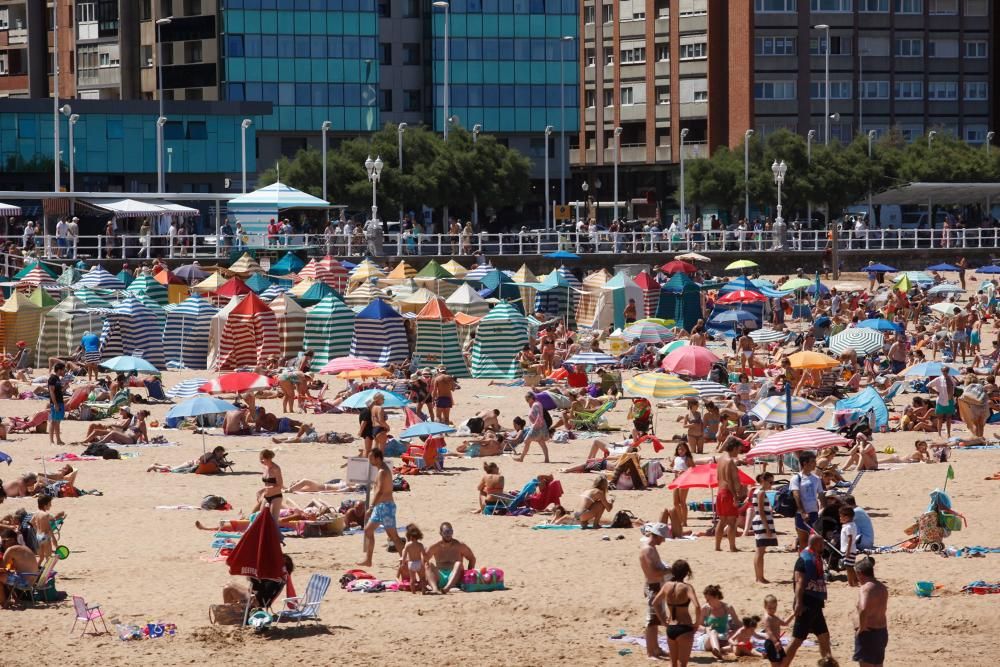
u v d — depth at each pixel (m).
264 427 68.75
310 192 172.75
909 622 36.28
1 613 36.59
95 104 182.38
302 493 53.06
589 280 117.19
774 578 39.88
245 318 91.88
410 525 39.53
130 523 47.91
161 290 107.94
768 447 46.94
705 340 90.94
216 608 35.88
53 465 59.44
